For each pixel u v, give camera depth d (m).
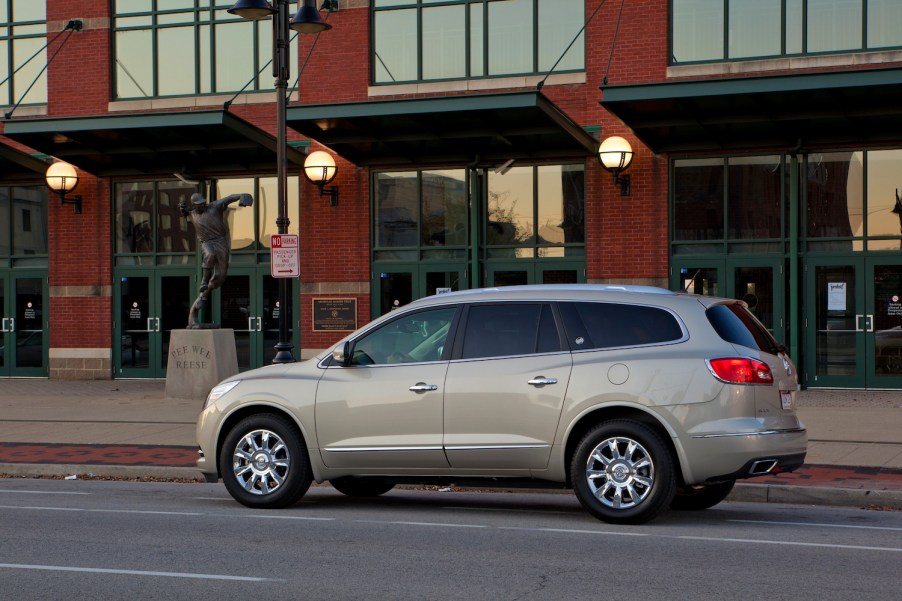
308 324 25.33
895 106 19.69
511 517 10.07
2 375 27.47
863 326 21.73
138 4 26.61
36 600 6.75
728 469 9.13
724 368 9.21
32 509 10.59
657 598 6.77
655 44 22.92
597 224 23.45
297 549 8.39
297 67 25.48
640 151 23.14
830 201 22.03
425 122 22.09
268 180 25.95
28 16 27.36
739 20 22.48
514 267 24.14
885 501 10.84
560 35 23.88
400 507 10.84
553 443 9.59
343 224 25.11
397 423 10.06
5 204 27.52
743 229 22.58
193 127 22.91
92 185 26.89
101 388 24.73
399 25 24.80
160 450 14.87
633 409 9.45
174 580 7.30
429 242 24.66
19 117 27.16
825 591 6.95
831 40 21.91
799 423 9.66
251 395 10.56
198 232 21.97
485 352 9.95
